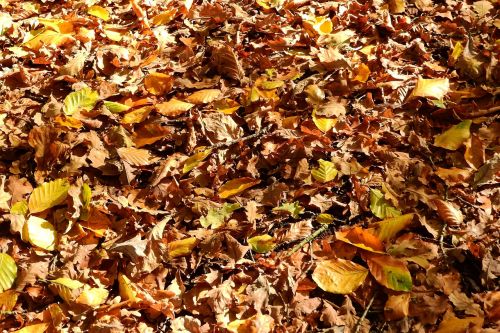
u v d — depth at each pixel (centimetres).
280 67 286
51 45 297
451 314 180
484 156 231
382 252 197
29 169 239
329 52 280
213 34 310
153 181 231
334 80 273
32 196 219
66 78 277
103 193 228
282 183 229
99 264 204
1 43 306
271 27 307
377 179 229
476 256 196
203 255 208
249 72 286
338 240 210
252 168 238
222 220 219
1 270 195
